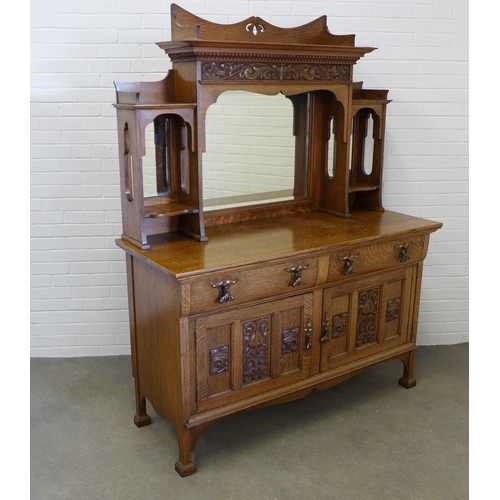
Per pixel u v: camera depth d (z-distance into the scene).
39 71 3.26
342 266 2.88
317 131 3.34
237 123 3.06
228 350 2.63
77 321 3.66
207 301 2.47
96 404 3.20
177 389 2.56
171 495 2.49
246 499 2.47
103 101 3.34
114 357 3.73
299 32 3.01
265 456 2.77
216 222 3.10
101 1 3.22
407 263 3.20
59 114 3.33
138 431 2.96
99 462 2.71
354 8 3.44
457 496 2.50
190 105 2.65
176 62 2.75
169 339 2.56
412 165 3.71
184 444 2.60
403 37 3.52
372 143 3.64
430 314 3.95
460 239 3.85
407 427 3.01
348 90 3.13
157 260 2.50
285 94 2.92
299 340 2.87
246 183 3.18
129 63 3.32
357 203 3.60
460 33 3.55
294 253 2.64
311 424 3.03
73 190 3.45
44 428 2.97
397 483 2.58
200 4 3.31
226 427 3.00
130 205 2.71
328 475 2.63
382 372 3.60
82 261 3.56
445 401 3.26
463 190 3.78
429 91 3.61
